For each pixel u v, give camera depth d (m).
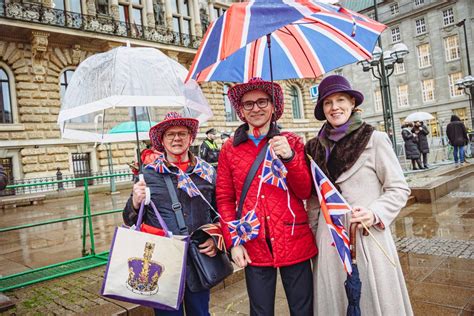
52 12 17.56
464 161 14.84
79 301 3.41
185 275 2.05
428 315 2.93
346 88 1.98
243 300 3.57
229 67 2.66
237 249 2.06
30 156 16.38
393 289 1.87
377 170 1.96
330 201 1.90
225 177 2.22
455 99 37.16
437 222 6.11
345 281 1.84
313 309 2.10
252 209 2.05
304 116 28.67
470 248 4.53
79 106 2.69
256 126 2.11
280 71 2.49
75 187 17.02
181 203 2.22
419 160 13.59
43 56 17.00
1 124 15.88
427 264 4.12
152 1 22.03
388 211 1.85
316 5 1.68
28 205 13.28
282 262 2.00
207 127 22.42
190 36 23.39
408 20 40.28
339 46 2.28
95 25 18.80
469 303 3.06
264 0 1.66
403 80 41.19
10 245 6.45
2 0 16.27
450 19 37.56
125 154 18.98
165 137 2.28
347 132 1.97
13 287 3.84
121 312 3.05
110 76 2.57
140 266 1.99
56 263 4.89
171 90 2.71
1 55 16.11
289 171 1.96
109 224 7.96
